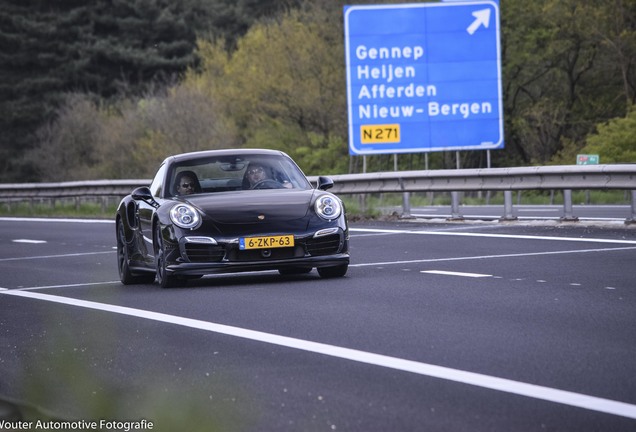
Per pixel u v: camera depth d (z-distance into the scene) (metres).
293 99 190.25
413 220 74.44
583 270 37.47
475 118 99.81
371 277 37.41
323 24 193.25
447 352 21.69
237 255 36.12
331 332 24.92
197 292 35.06
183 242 36.31
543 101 175.00
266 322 27.05
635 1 170.62
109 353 23.36
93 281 43.19
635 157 143.12
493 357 20.95
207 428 10.68
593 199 115.62
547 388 17.89
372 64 100.44
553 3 170.00
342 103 189.50
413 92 100.19
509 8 173.00
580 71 177.88
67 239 72.44
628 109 152.25
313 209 37.22
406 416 16.30
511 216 66.88
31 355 24.11
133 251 41.00
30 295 37.66
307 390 18.52
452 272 38.25
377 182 79.38
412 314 27.47
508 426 15.45
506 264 40.81
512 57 174.12
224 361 21.80
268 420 16.33
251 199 37.62
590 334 23.47
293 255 36.41
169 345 24.16
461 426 15.54
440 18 99.94
